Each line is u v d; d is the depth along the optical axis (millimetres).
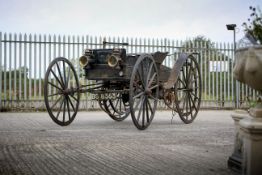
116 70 8734
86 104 15148
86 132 7793
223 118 11938
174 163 4551
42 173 3994
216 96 17984
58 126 9062
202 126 9227
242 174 3582
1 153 5191
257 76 3297
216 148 5703
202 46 17953
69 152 5305
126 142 6320
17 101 15055
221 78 18094
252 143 3355
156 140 6586
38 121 10445
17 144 6035
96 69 8930
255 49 3289
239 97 17984
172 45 17266
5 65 15047
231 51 18312
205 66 17938
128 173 4020
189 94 10281
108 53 8828
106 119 11359
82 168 4254
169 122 10391
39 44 15422
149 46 16859
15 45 15172
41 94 15500
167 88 9438
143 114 8484
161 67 9898
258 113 3396
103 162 4602
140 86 8695
